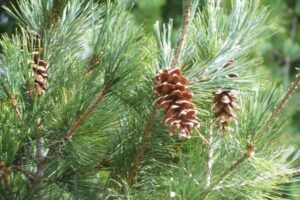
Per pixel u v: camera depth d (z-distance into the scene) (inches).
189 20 50.9
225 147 51.3
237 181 50.8
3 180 50.8
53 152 51.0
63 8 52.1
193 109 46.8
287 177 51.4
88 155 51.6
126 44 47.9
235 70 49.7
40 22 51.9
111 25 49.0
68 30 52.3
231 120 50.3
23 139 48.3
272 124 51.0
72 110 48.8
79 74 50.1
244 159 49.9
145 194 50.6
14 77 47.7
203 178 50.2
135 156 52.1
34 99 48.3
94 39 49.6
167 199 49.6
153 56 49.8
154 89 47.4
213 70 49.6
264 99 51.3
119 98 50.3
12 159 47.8
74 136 49.5
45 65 49.9
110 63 47.9
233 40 51.0
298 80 50.0
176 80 47.3
